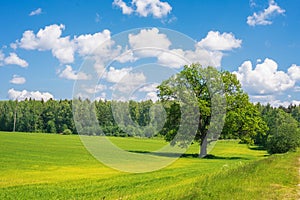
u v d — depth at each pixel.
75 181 18.50
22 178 20.77
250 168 21.42
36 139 67.44
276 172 20.94
